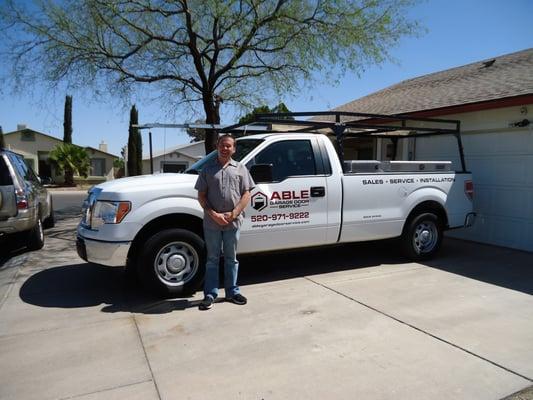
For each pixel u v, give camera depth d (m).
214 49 11.27
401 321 4.41
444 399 3.03
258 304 4.95
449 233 9.23
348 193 6.05
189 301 5.06
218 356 3.68
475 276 6.06
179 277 5.14
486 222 8.46
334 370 3.43
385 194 6.36
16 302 5.06
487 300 5.05
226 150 4.65
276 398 3.05
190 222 5.39
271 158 5.64
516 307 4.82
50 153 35.66
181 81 12.22
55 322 4.44
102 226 4.91
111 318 4.55
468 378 3.30
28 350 3.81
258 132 7.56
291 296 5.22
